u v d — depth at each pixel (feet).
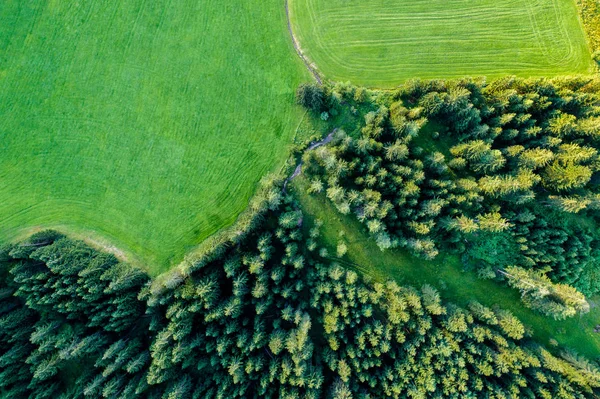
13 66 190.49
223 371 164.96
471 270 180.34
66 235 187.32
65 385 168.14
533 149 169.99
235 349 161.68
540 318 180.04
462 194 169.27
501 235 177.17
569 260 173.58
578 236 178.19
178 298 163.12
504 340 163.53
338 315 165.48
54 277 161.58
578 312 179.63
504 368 158.30
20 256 165.17
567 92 171.42
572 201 163.22
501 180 164.96
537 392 161.68
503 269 175.83
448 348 159.94
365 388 167.12
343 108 188.34
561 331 179.63
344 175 171.12
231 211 189.67
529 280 165.99
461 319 164.86
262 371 162.71
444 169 168.14
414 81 179.32
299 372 153.48
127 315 166.61
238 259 167.73
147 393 163.22
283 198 180.24
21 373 159.74
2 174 189.67
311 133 189.06
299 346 152.66
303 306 169.78
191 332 161.99
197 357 164.55
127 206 189.98
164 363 154.81
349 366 166.30
